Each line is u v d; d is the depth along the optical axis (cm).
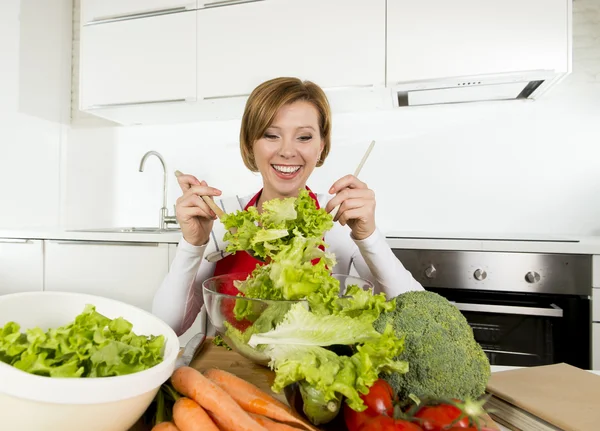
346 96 190
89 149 258
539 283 147
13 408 35
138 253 185
